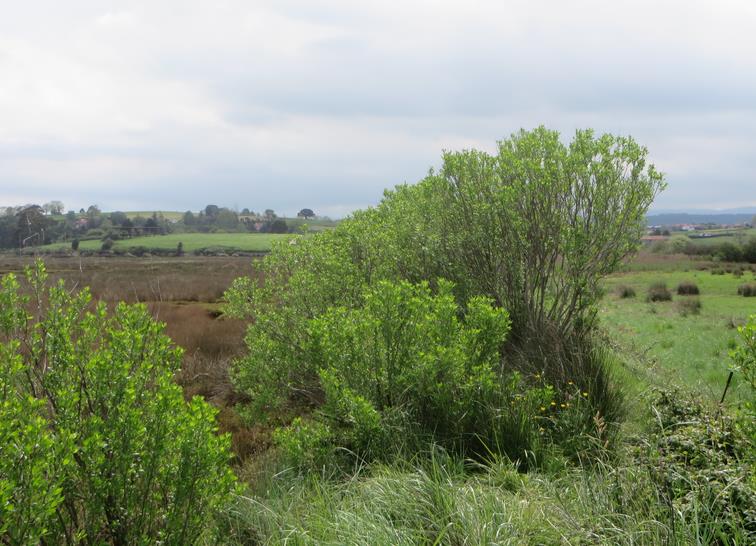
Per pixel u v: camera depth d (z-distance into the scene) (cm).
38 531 249
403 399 524
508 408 500
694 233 13475
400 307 528
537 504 363
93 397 321
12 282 338
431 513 355
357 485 418
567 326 684
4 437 250
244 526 381
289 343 664
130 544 311
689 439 399
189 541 327
